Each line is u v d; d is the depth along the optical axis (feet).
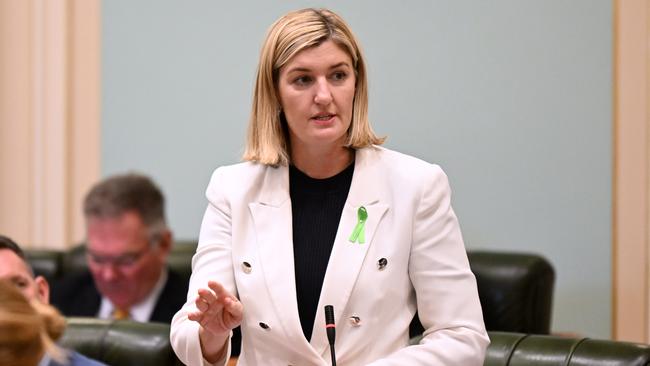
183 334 22.70
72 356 24.20
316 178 23.27
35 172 54.24
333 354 21.33
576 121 43.88
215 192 23.93
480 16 45.29
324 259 22.52
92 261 43.75
